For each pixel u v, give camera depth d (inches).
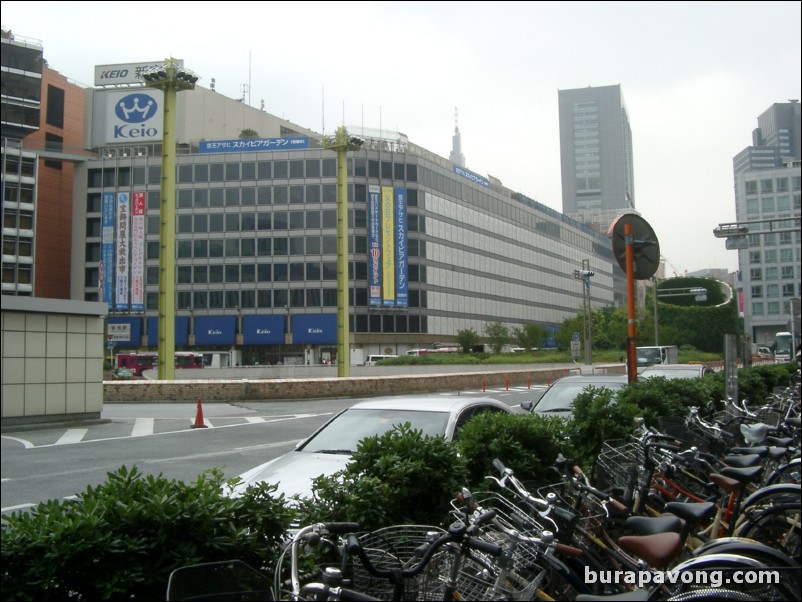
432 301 2979.8
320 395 1253.7
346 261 1518.2
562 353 2780.5
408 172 2930.6
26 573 126.6
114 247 2869.1
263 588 115.6
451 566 123.5
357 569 124.3
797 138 6983.3
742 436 332.5
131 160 2893.7
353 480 192.5
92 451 578.9
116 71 2967.5
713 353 2316.7
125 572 132.2
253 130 3122.5
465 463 209.5
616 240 435.8
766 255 3764.8
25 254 2763.3
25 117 2822.3
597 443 319.9
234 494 200.7
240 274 2874.0
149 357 2586.1
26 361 748.0
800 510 203.8
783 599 141.6
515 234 3690.9
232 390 1197.1
